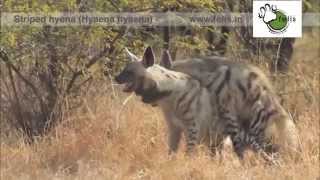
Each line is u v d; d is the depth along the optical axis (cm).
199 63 2495
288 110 3030
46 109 2775
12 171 2350
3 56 2647
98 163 2423
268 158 2416
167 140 2598
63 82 2786
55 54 2705
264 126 2455
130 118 2755
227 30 3177
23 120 2786
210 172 2275
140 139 2636
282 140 2456
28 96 2808
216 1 2906
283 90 3139
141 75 2406
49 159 2488
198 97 2436
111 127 2719
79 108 2811
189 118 2430
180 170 2292
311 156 2453
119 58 2773
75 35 2675
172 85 2422
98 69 2781
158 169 2327
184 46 2977
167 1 2691
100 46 2766
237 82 2461
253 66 2538
